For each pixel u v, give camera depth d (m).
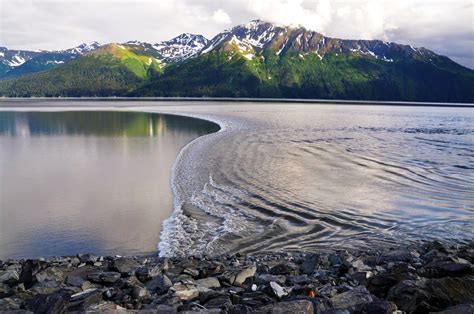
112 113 116.88
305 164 36.56
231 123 80.19
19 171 35.19
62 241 19.20
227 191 27.42
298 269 12.89
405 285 8.80
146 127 74.19
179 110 131.88
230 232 20.02
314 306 7.92
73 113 117.44
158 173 33.91
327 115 112.06
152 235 19.81
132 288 10.01
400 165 36.12
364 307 7.85
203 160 38.50
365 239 18.88
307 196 26.05
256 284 10.70
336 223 21.14
